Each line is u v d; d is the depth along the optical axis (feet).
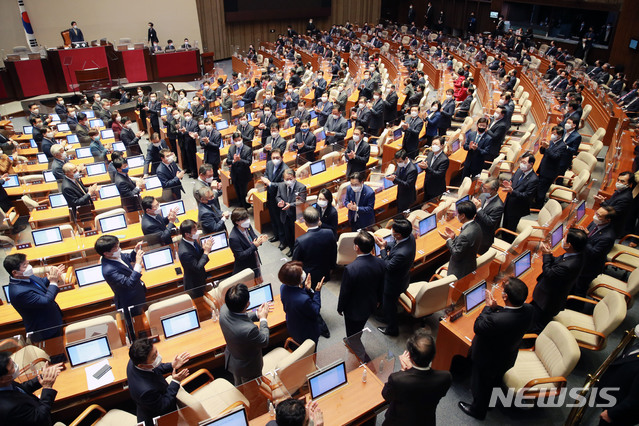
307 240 17.10
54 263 20.62
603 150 36.96
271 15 87.40
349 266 14.93
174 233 20.76
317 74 51.57
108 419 12.71
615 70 59.00
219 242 20.34
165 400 11.47
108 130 38.01
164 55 65.77
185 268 17.38
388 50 74.54
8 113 53.67
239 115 38.24
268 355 14.90
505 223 23.53
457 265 17.30
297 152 31.58
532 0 77.66
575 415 13.00
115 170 26.50
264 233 27.22
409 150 31.73
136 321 14.87
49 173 29.48
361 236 14.88
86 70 57.98
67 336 13.85
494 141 28.48
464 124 34.37
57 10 65.57
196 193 20.39
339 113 33.12
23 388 11.87
